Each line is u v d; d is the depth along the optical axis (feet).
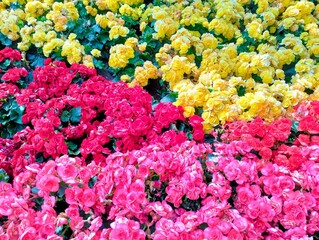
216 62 2.42
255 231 1.45
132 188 1.47
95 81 2.26
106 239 1.34
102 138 1.88
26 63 2.60
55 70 2.26
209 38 2.52
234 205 1.54
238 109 2.03
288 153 1.72
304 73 2.42
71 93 2.15
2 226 1.39
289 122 1.87
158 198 1.58
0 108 2.14
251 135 1.77
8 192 1.48
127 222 1.37
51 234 1.35
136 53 2.56
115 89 2.14
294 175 1.60
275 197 1.52
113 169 1.53
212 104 2.02
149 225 1.43
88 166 1.58
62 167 1.47
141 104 2.03
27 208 1.41
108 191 1.47
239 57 2.46
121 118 1.96
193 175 1.52
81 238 1.35
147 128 1.91
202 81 2.23
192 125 1.96
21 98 2.09
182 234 1.37
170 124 1.97
